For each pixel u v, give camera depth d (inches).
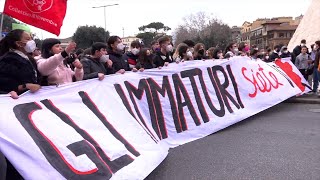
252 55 421.1
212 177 173.6
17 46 156.8
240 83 303.7
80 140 147.2
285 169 183.6
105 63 247.6
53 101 157.8
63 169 131.6
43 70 172.9
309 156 203.8
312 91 427.8
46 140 136.1
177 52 317.7
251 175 175.8
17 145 126.8
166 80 245.4
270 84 339.0
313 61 456.8
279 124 283.1
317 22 997.2
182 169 184.5
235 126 277.4
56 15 181.0
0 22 214.7
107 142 158.7
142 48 287.4
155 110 227.5
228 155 206.8
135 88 219.3
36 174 124.5
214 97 273.1
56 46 190.4
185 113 245.9
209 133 251.3
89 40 1833.2
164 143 220.7
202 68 277.1
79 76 206.1
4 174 125.4
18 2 172.1
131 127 183.2
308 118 305.4
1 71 152.9
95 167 141.1
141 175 154.9
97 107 177.0
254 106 305.1
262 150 215.6
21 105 143.2
